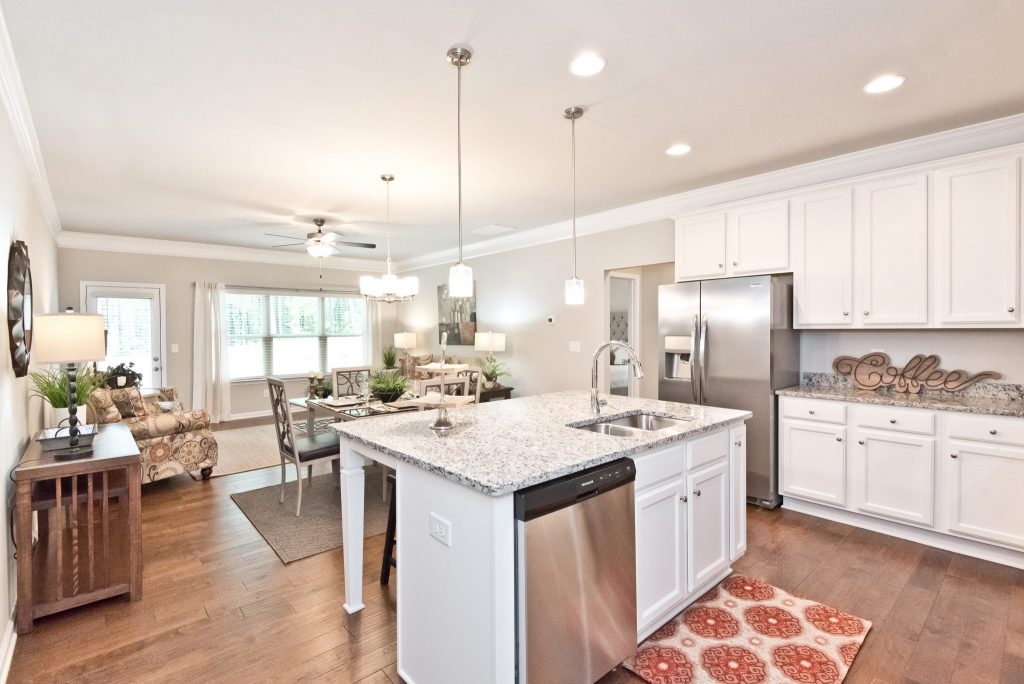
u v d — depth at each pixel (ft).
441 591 5.61
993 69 7.54
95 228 18.66
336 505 12.42
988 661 6.39
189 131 9.64
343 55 7.03
